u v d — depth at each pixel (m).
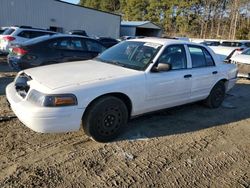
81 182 3.19
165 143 4.32
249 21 55.09
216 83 6.05
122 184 3.21
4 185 3.03
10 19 24.22
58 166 3.47
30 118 3.55
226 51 15.92
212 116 5.80
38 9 26.23
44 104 3.53
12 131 4.35
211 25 65.56
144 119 5.30
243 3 57.00
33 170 3.34
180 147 4.22
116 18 35.84
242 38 47.09
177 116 5.64
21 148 3.84
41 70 4.37
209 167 3.71
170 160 3.81
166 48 4.90
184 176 3.45
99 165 3.56
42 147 3.92
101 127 4.05
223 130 5.06
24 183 3.09
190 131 4.88
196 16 66.44
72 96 3.64
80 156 3.74
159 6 71.00
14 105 3.85
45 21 27.17
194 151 4.13
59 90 3.60
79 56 8.39
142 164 3.66
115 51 5.27
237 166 3.79
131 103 4.34
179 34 65.81
